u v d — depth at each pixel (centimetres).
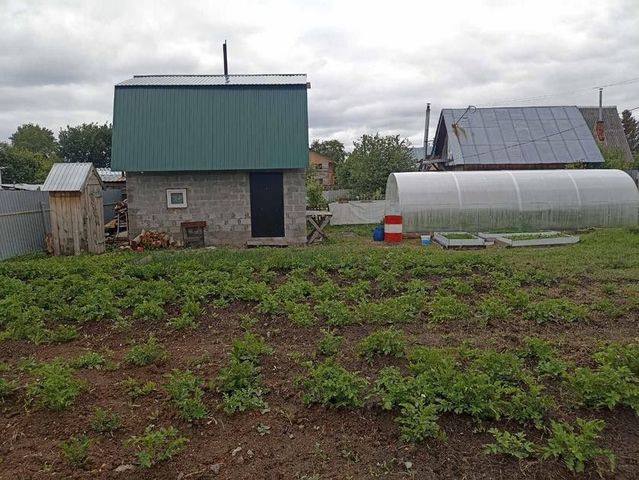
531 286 862
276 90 1622
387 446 362
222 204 1534
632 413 402
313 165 5672
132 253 1309
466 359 503
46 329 625
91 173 1353
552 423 365
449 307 672
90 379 476
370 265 992
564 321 647
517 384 437
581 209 1692
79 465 340
